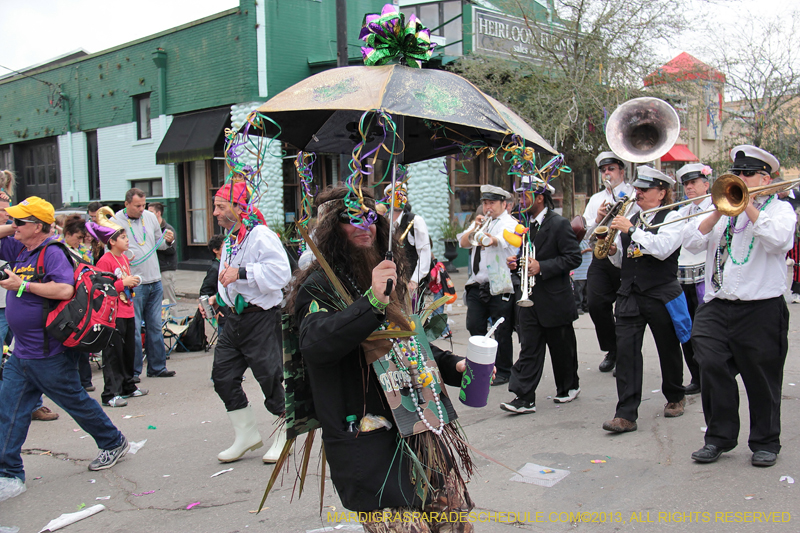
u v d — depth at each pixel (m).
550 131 11.29
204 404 6.02
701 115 16.53
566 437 4.64
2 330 5.67
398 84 2.12
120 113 16.92
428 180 14.21
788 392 5.47
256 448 4.50
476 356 2.38
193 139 14.56
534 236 5.23
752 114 16.86
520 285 5.29
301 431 2.36
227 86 14.28
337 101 2.09
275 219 13.37
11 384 4.04
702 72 12.93
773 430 3.93
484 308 6.17
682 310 4.70
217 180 15.45
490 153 2.85
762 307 3.86
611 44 11.79
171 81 15.55
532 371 5.26
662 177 4.85
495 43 12.87
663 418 4.96
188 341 8.54
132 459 4.59
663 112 5.18
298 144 2.85
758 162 3.89
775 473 3.80
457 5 14.63
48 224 4.12
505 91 12.08
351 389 2.18
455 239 14.23
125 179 17.09
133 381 6.32
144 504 3.81
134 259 6.82
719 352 3.99
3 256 5.21
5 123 20.36
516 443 4.58
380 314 2.00
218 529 3.45
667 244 4.45
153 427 5.34
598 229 4.94
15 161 20.39
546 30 12.08
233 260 4.26
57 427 5.47
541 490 3.74
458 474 2.32
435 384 2.28
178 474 4.28
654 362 6.84
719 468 3.93
